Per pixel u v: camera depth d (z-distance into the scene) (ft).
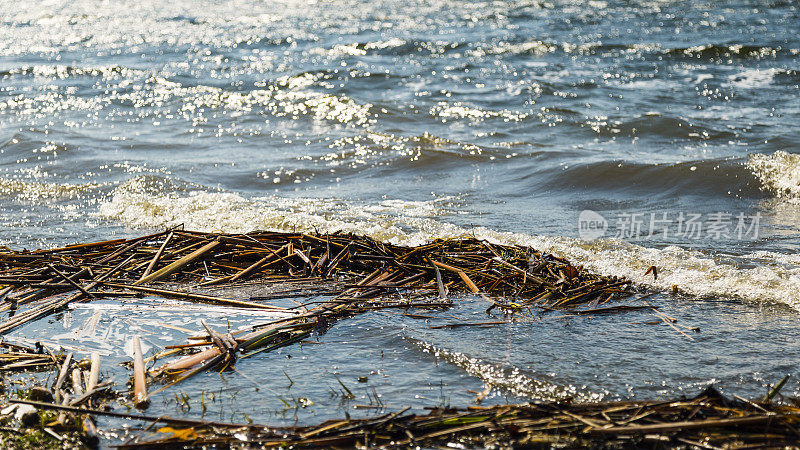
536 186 30.96
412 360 14.28
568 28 79.51
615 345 14.99
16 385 13.01
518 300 17.52
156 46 73.61
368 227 24.57
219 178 32.22
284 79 54.85
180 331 15.35
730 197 28.68
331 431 11.28
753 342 15.11
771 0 99.40
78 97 50.24
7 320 15.78
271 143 38.55
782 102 46.57
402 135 39.24
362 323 16.10
